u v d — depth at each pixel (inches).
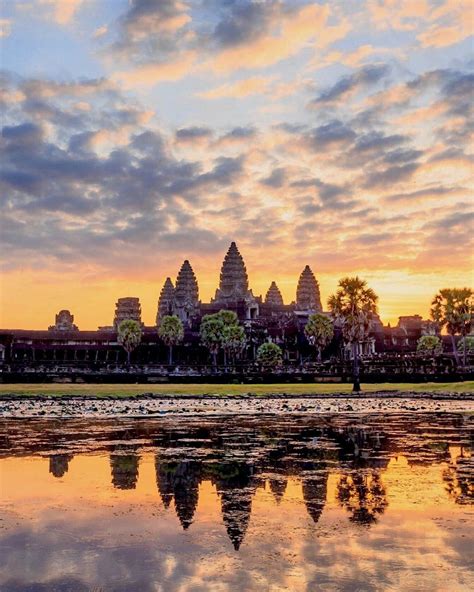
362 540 521.3
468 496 681.0
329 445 1101.1
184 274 7470.5
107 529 561.9
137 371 3592.5
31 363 4301.2
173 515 610.5
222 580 433.7
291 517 598.9
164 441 1171.3
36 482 771.4
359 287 3142.2
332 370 3715.6
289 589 416.5
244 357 5812.0
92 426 1467.8
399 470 843.4
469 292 3959.2
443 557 474.9
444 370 3587.6
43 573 449.4
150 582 431.2
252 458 956.0
